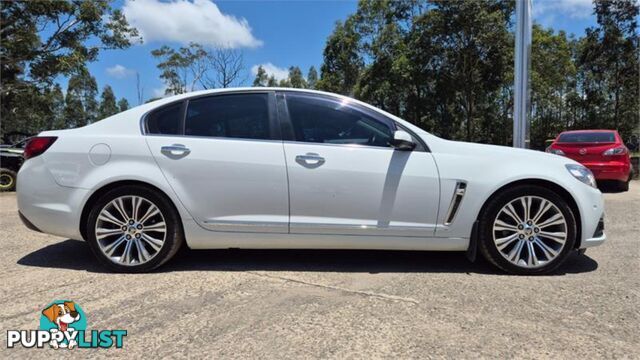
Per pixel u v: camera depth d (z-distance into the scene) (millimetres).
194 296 3082
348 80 35125
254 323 2662
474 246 3514
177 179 3496
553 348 2357
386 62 28719
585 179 3566
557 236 3506
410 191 3486
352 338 2475
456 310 2842
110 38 14977
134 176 3473
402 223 3506
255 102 3662
